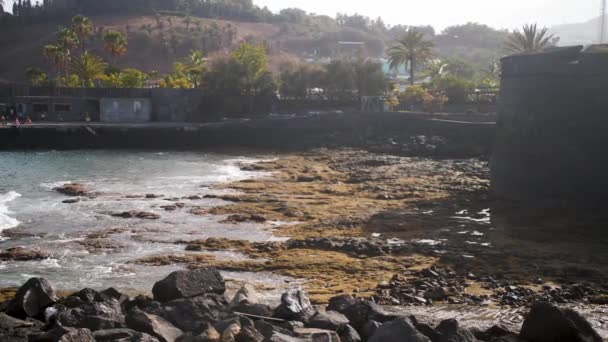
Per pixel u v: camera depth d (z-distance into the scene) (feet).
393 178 160.66
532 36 273.95
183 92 284.20
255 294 53.06
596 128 123.13
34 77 333.83
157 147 245.65
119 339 40.86
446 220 111.04
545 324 45.14
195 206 120.78
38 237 94.17
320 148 232.53
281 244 90.07
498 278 75.31
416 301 64.75
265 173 174.70
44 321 51.03
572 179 126.52
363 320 47.09
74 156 212.64
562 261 83.76
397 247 88.28
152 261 80.79
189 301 48.42
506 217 115.24
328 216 113.91
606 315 60.64
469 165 184.24
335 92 301.22
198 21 641.40
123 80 312.29
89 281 72.74
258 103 289.33
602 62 122.52
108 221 106.22
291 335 41.91
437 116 241.35
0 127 231.30
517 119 138.21
